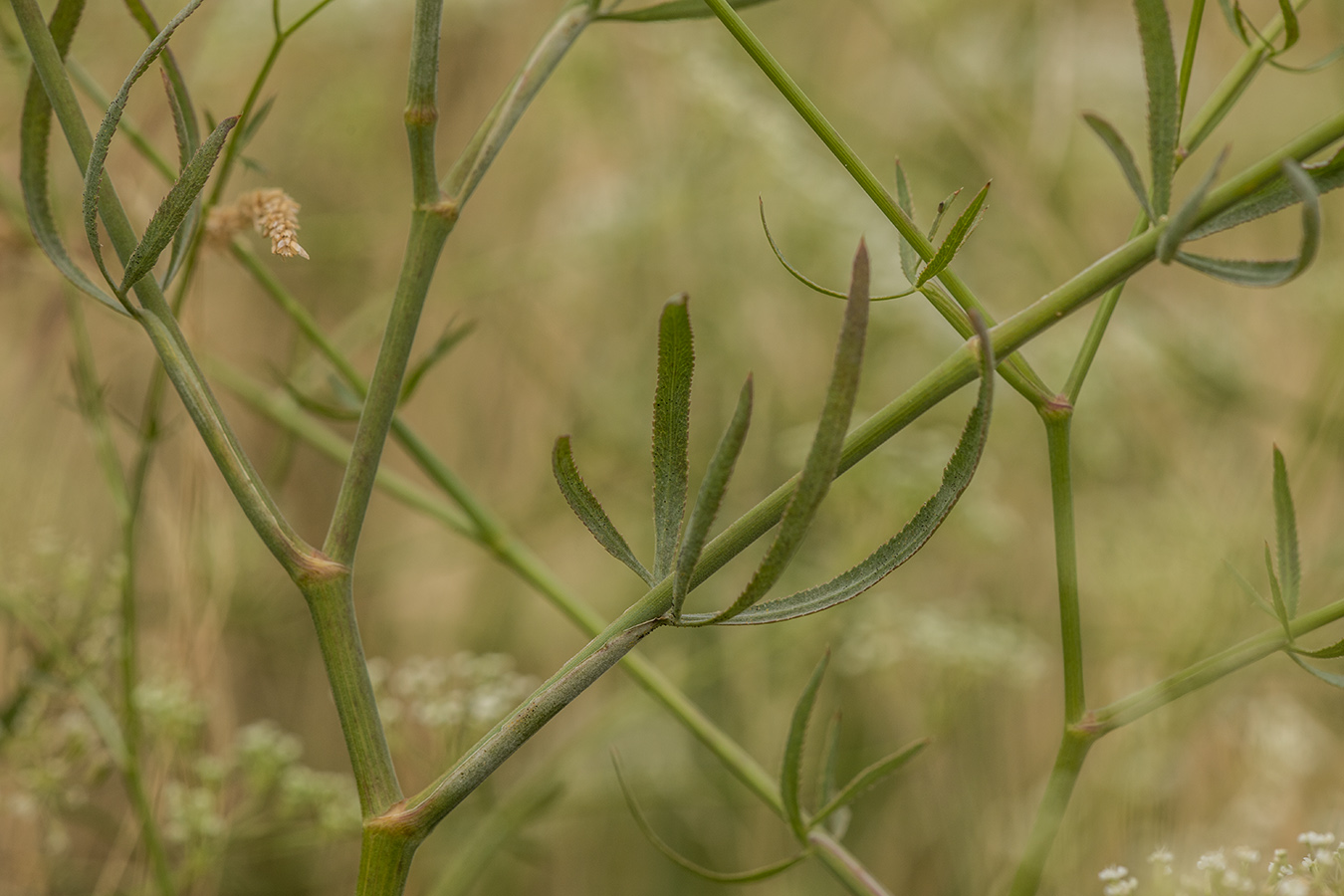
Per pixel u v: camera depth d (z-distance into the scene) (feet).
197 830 3.35
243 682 4.99
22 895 3.72
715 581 5.38
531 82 2.54
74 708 3.45
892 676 4.40
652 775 4.88
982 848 4.00
